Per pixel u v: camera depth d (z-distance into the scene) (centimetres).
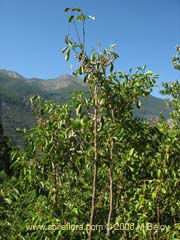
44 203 682
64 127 669
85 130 641
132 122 671
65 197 685
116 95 634
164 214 766
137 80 641
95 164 625
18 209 839
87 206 707
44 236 643
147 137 712
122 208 715
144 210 692
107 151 664
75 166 690
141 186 710
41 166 665
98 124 629
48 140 645
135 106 651
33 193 704
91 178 679
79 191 702
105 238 664
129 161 681
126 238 709
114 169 696
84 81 605
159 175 682
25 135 666
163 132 767
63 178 693
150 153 727
